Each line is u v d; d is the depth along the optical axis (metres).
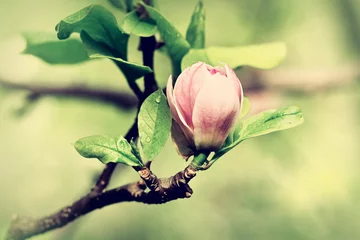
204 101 0.73
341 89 1.41
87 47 0.78
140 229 1.63
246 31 1.41
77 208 0.79
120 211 1.65
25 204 1.73
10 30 1.59
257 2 1.41
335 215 1.60
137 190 0.77
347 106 1.54
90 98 1.30
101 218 1.63
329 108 1.51
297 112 0.76
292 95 1.40
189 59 0.80
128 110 1.32
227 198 1.66
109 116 1.43
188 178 0.74
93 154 0.73
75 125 1.52
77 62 0.88
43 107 1.51
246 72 1.35
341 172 1.57
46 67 1.40
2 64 1.38
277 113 0.76
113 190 0.78
